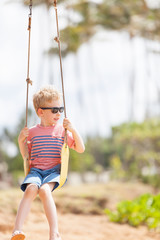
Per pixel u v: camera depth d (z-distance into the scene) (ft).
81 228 22.72
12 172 57.98
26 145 11.89
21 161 57.72
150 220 24.64
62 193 33.17
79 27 74.38
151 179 50.62
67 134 12.45
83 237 19.80
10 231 20.02
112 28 72.64
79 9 72.13
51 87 12.37
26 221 23.07
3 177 57.00
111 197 35.12
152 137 55.62
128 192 40.42
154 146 56.18
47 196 10.92
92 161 96.78
